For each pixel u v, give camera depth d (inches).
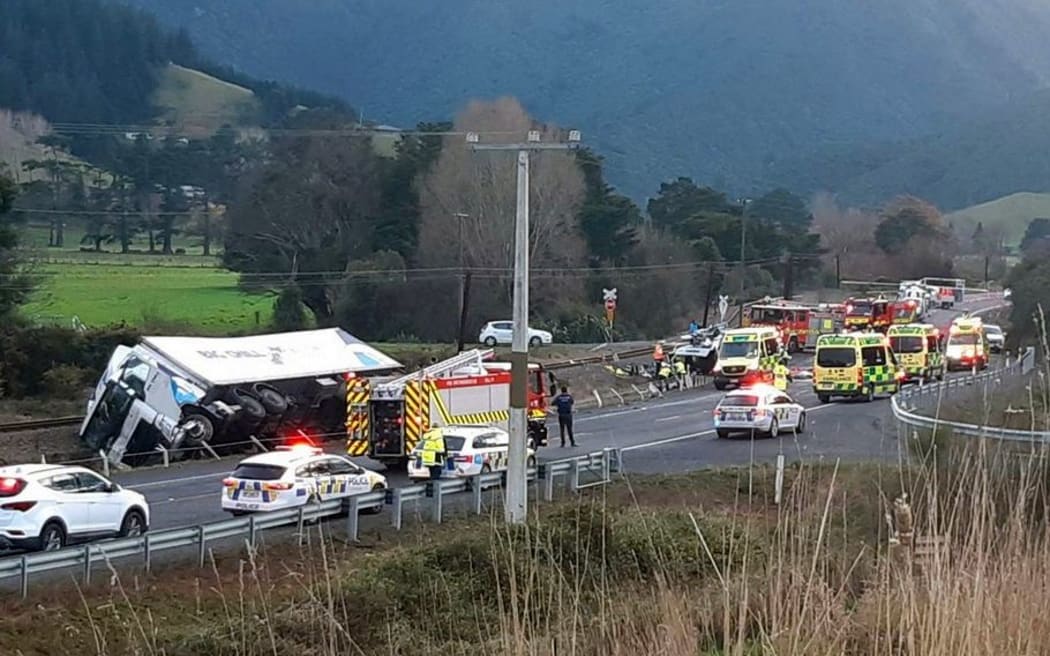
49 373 2332.7
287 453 1125.7
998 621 289.1
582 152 3826.3
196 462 1640.0
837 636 295.7
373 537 984.3
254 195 3737.7
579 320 3494.1
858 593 354.0
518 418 1007.6
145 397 1669.5
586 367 2738.7
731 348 2561.5
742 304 3878.0
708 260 4205.2
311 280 3405.5
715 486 1102.4
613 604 358.6
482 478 1113.4
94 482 976.9
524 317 1028.5
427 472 1359.5
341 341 1946.4
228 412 1688.0
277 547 920.9
